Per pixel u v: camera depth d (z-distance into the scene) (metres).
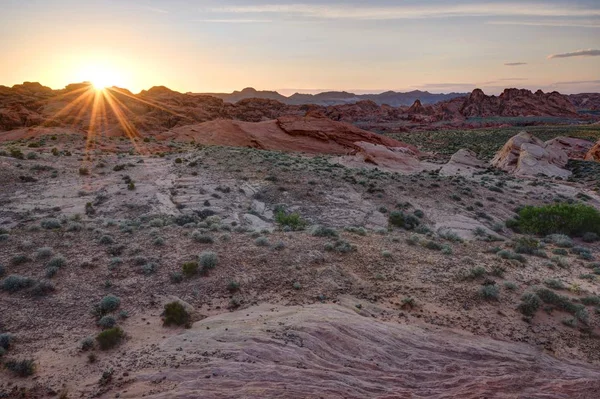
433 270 17.75
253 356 10.27
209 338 11.26
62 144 59.16
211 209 32.53
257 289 15.27
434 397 9.05
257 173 43.88
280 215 30.92
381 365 10.47
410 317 13.59
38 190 34.94
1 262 16.69
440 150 91.75
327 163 57.09
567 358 11.93
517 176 57.97
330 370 9.88
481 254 20.67
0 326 12.22
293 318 12.41
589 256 22.08
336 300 14.57
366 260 18.47
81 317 12.95
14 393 9.10
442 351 11.36
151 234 20.98
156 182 39.22
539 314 14.18
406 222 32.59
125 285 15.15
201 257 16.72
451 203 39.03
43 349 11.10
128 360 10.34
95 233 20.97
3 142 64.69
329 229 22.67
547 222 31.56
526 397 9.20
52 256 17.36
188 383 8.98
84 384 9.34
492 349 11.70
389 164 62.88
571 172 62.12
